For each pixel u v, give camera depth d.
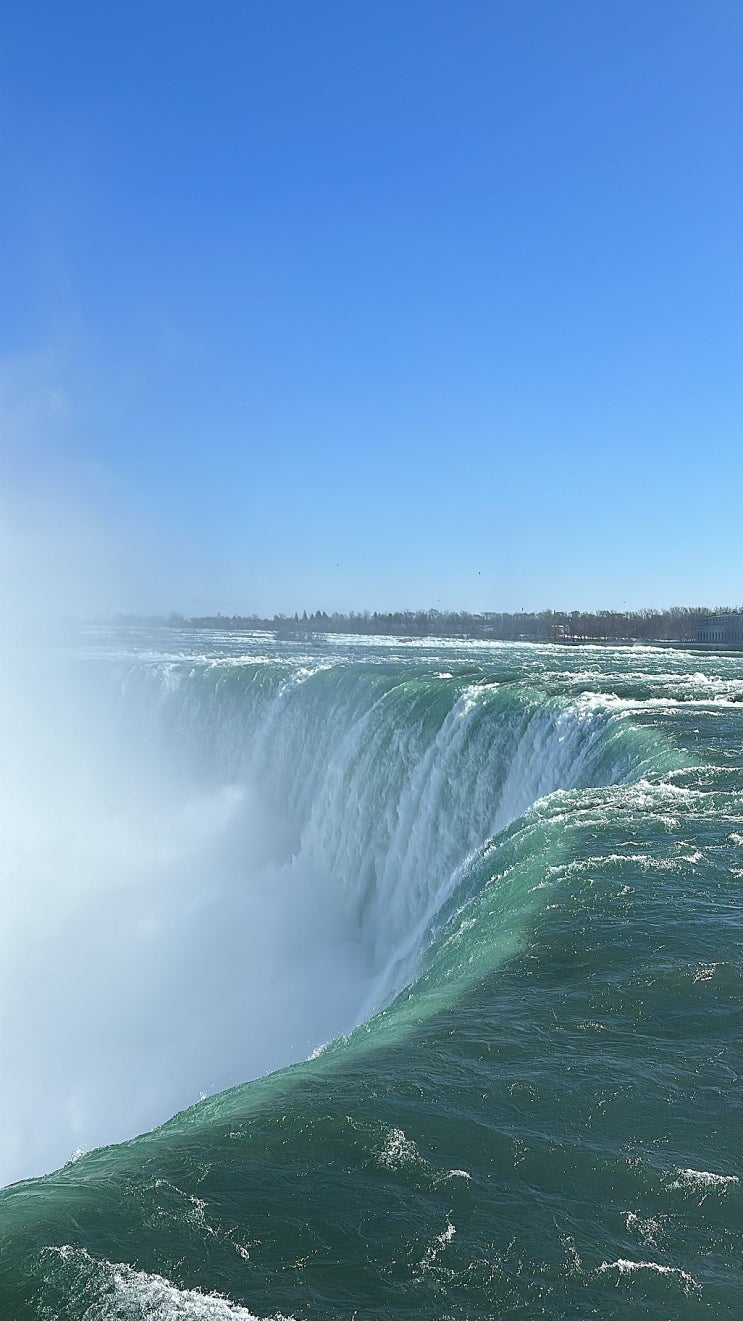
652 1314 4.73
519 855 14.14
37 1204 5.75
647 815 14.60
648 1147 6.12
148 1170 6.12
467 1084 6.98
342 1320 4.73
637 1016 8.00
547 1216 5.49
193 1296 4.88
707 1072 7.05
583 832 13.78
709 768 17.64
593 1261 5.12
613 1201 5.62
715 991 8.39
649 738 20.69
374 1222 5.49
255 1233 5.39
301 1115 6.63
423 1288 4.93
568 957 9.32
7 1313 4.80
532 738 25.50
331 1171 5.99
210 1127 6.62
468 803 26.83
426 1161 6.05
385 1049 7.64
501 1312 4.77
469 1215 5.52
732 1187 5.68
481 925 11.50
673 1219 5.44
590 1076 7.03
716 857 12.30
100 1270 5.10
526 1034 7.77
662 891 11.04
